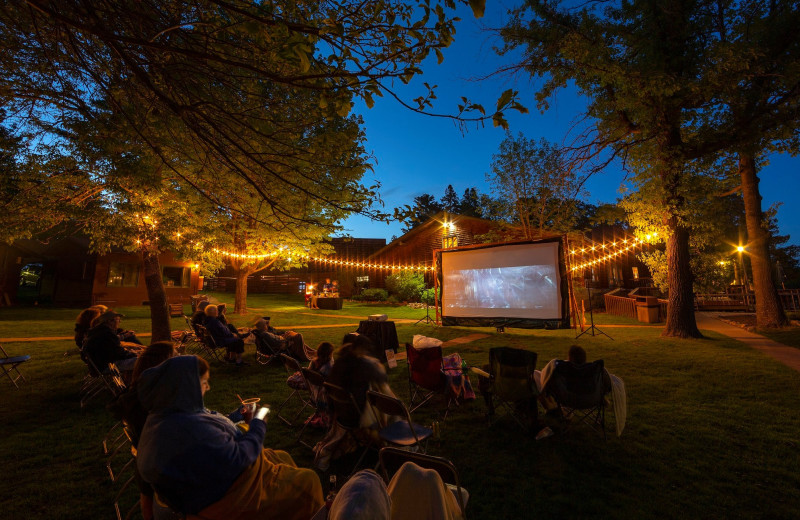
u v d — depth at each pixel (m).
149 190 5.91
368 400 3.24
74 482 3.31
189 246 8.64
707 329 12.29
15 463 3.61
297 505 2.01
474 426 4.59
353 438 3.70
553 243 10.82
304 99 2.96
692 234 12.41
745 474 3.39
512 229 17.80
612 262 26.52
